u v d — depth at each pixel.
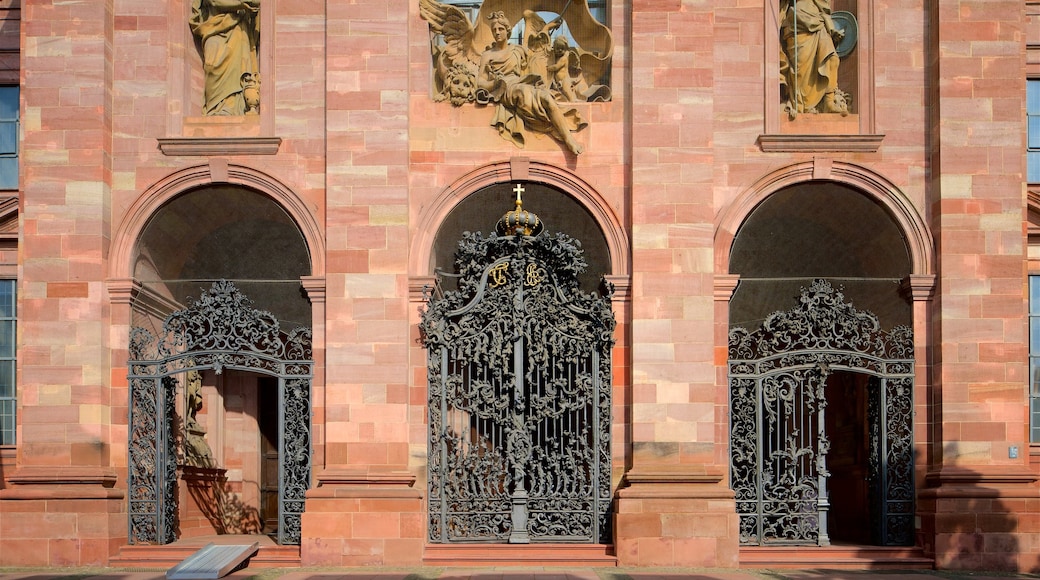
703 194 21.22
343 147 21.41
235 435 27.02
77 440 21.00
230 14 22.70
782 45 22.50
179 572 18.69
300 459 21.53
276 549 21.09
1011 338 21.19
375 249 21.19
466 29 22.20
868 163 21.83
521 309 22.09
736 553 20.44
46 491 20.73
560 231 23.69
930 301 21.69
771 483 21.91
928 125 21.94
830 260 24.98
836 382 28.33
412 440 21.47
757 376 21.88
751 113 21.98
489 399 21.94
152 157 21.89
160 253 23.19
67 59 21.58
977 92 21.56
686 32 21.52
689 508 20.48
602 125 21.89
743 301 26.45
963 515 20.73
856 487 26.67
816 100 22.47
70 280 21.27
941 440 21.20
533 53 22.42
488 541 21.53
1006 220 21.38
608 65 22.50
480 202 23.06
